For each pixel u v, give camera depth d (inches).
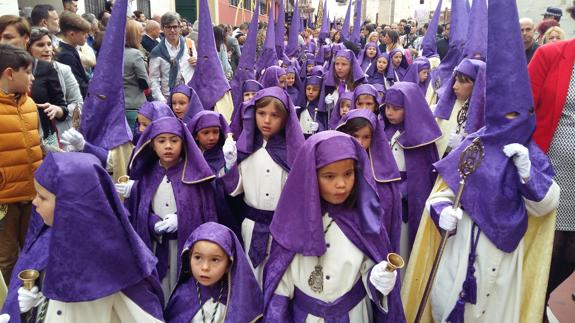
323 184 81.0
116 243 70.9
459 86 152.4
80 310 71.6
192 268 87.0
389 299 83.6
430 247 112.7
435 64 362.3
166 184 114.0
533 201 93.9
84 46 231.0
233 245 88.0
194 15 716.7
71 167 68.2
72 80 166.6
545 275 98.7
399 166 136.4
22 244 134.3
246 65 266.7
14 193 125.2
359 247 83.8
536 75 118.2
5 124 121.1
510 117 94.7
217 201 119.9
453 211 94.7
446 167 105.7
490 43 93.7
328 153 78.1
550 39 215.2
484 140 96.4
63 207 66.9
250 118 119.0
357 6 575.2
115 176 137.8
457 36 273.6
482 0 223.6
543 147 118.3
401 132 138.0
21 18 155.2
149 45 287.4
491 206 94.8
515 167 95.0
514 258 97.9
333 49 389.7
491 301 99.4
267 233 114.4
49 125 154.1
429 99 267.0
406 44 682.2
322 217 85.3
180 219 109.7
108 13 294.5
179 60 250.2
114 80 136.7
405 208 133.8
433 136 133.0
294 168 82.7
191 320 88.5
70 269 67.4
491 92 95.4
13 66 119.4
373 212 82.6
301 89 265.9
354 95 169.2
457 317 99.2
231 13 873.5
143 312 76.8
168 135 110.3
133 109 217.0
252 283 87.4
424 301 98.9
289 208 83.6
